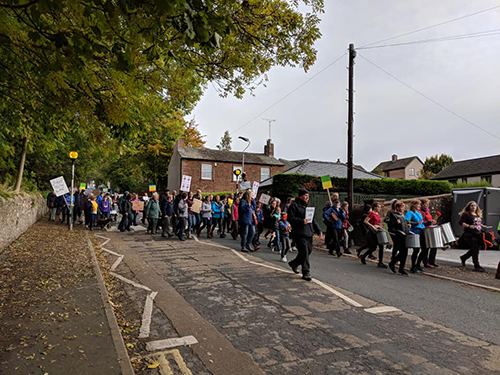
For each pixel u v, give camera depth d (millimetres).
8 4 3191
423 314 5320
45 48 3721
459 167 41719
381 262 9086
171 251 10672
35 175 23484
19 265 7430
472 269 8945
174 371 3486
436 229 8461
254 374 3459
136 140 11852
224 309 5387
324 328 4668
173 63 5043
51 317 4535
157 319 4930
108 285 6609
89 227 16125
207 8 2975
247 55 5723
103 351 3623
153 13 2902
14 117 6543
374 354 3924
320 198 17859
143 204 18688
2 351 3561
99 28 3289
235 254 10344
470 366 3678
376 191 18844
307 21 5602
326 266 8969
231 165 34594
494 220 13898
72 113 5457
